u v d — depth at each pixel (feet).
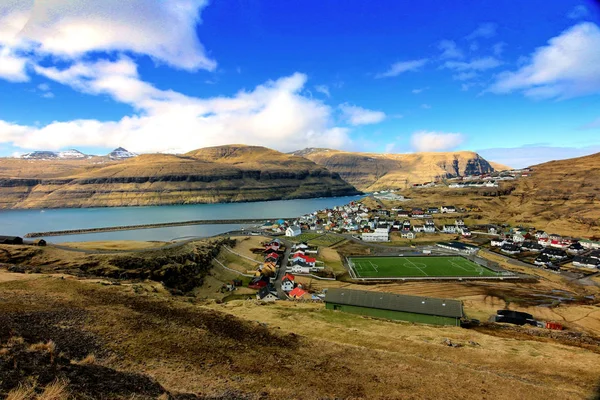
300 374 103.76
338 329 179.93
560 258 484.33
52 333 101.55
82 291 157.89
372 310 235.81
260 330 142.31
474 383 109.70
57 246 399.03
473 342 167.12
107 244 423.64
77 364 75.97
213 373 95.86
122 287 192.24
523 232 628.28
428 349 151.84
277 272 424.87
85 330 111.14
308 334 167.02
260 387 90.84
